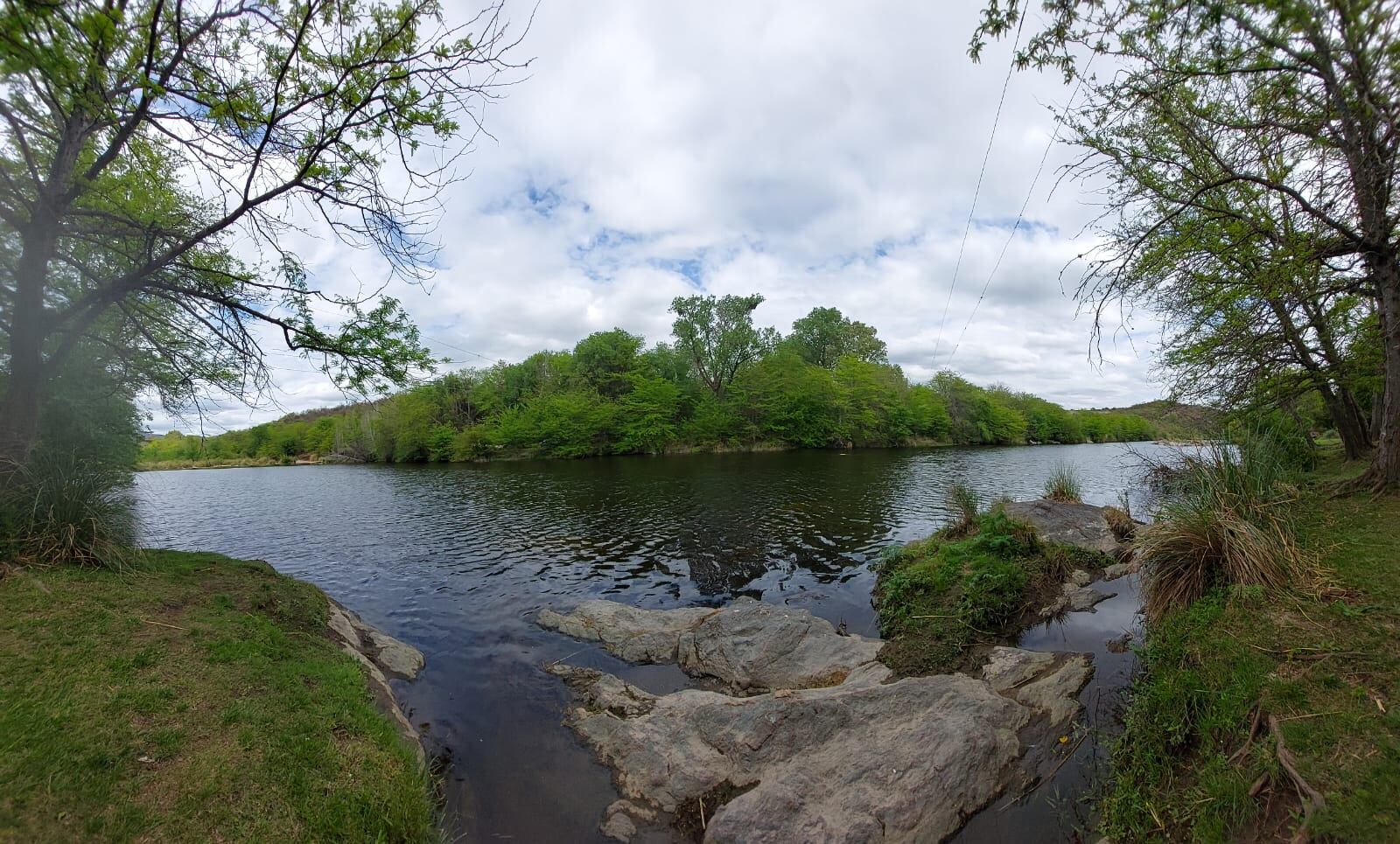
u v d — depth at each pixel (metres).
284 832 3.62
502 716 6.32
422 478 35.72
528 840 4.49
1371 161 5.49
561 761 5.49
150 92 5.20
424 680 7.23
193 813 3.57
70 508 6.59
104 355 8.92
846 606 9.52
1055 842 4.18
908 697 5.75
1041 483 24.66
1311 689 3.93
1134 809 4.04
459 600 10.55
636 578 11.57
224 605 6.51
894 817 4.32
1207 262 8.50
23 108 5.62
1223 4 4.36
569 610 9.75
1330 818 3.01
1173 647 5.18
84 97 4.88
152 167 7.17
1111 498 19.20
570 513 19.50
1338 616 4.64
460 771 5.38
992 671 6.53
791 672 7.10
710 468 34.28
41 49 3.79
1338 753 3.38
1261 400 10.64
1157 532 6.51
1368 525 6.28
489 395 60.44
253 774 3.97
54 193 6.22
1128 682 6.12
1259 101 6.10
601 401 54.41
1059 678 6.15
